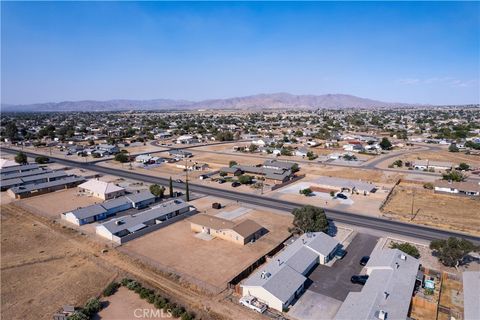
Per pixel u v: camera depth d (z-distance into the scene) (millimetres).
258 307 36250
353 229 59750
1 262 47969
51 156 140375
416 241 54406
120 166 118938
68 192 86312
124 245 53469
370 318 31734
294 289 38156
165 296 39000
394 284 37500
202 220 59969
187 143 177750
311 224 54594
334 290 40219
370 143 160375
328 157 130625
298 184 91875
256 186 89188
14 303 38156
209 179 99062
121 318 35281
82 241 55250
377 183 92312
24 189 82812
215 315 35656
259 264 47031
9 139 186375
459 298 38188
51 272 45094
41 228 61156
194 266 46500
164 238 56375
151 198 76188
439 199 77500
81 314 34656
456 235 56750
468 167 106688
